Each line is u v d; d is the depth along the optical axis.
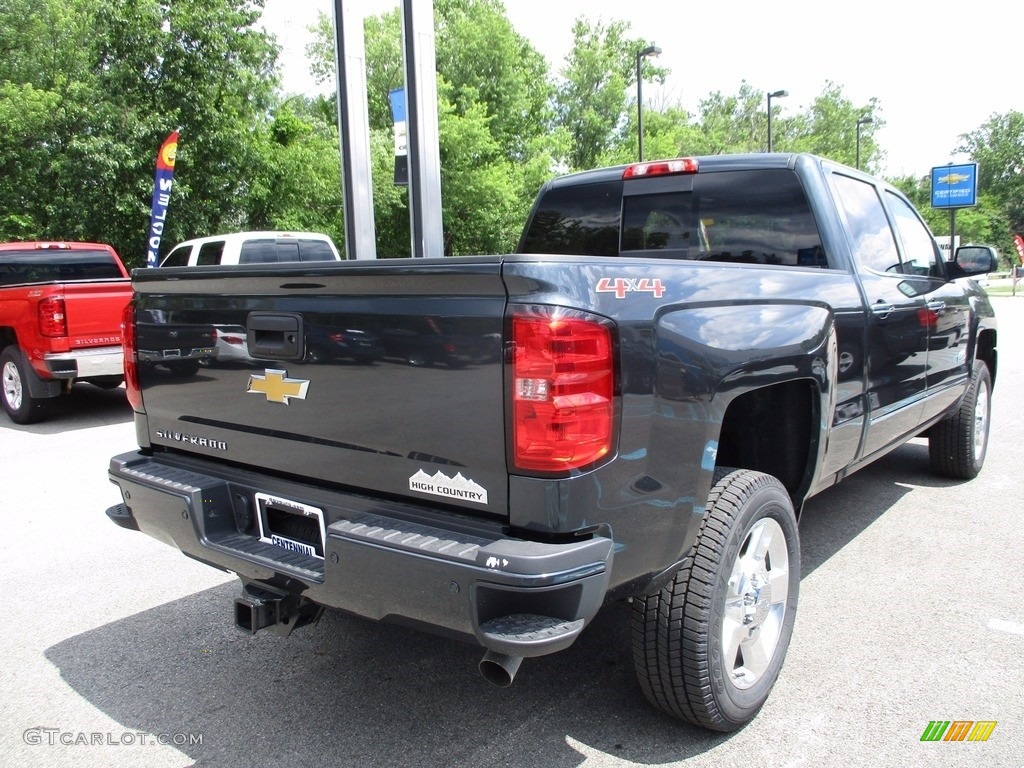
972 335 5.16
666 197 4.12
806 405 3.12
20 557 4.54
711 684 2.51
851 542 4.45
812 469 3.12
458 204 29.05
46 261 9.73
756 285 2.77
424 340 2.19
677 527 2.37
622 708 2.86
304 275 2.39
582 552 2.05
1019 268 36.56
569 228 4.49
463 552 2.06
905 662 3.13
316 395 2.46
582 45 44.16
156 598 3.96
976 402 5.37
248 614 2.61
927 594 3.76
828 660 3.16
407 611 2.19
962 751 2.56
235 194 18.31
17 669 3.26
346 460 2.43
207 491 2.75
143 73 16.50
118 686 3.11
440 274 2.11
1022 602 3.65
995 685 2.95
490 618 2.06
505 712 2.85
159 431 3.11
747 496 2.62
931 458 5.55
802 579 3.96
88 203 16.22
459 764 2.55
